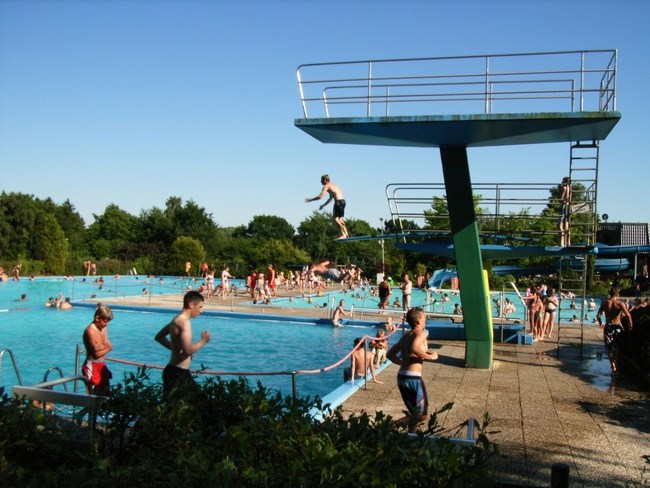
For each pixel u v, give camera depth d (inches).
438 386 445.4
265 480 139.6
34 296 1379.2
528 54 435.2
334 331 926.4
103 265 2241.6
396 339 847.1
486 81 441.4
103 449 210.5
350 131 468.8
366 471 142.6
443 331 705.6
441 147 503.5
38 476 156.8
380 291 1110.4
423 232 602.5
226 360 699.4
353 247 2581.2
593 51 424.2
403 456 153.6
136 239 3154.5
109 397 218.8
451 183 505.4
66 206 3250.5
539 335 725.3
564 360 570.3
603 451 295.0
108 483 151.5
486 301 514.0
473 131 454.0
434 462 148.9
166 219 3100.4
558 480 174.9
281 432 166.1
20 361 655.8
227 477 136.9
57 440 209.6
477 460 156.6
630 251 1572.3
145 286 1729.8
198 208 3174.2
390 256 2108.8
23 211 2256.4
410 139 483.5
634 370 498.0
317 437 165.5
